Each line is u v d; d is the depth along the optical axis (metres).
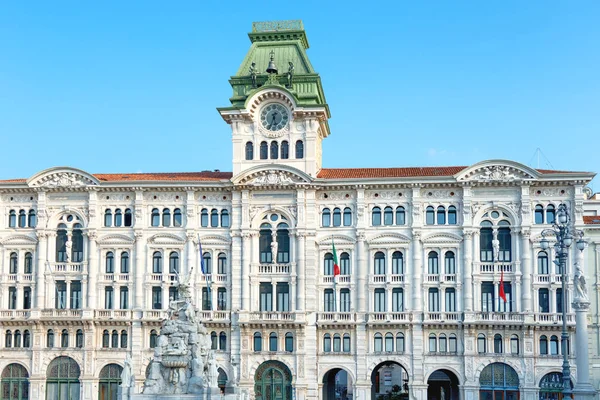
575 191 95.44
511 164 95.75
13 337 101.31
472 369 94.38
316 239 98.94
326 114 104.81
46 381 99.62
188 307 74.81
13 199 103.62
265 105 102.19
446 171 101.88
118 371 99.06
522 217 95.69
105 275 100.69
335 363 96.62
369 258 98.25
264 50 107.19
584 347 59.78
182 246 100.50
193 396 71.19
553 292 94.62
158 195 101.56
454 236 96.81
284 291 98.69
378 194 99.00
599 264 94.88
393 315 96.25
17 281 101.69
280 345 96.81
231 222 100.12
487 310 95.94
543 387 93.56
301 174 98.31
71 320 98.94
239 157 101.75
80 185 101.38
